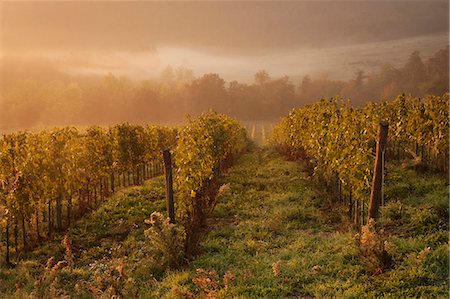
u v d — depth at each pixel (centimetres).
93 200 1575
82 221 1283
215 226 1201
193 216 1035
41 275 851
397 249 838
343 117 1345
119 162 1836
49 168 1164
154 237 909
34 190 1092
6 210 992
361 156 1029
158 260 927
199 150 1273
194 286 778
